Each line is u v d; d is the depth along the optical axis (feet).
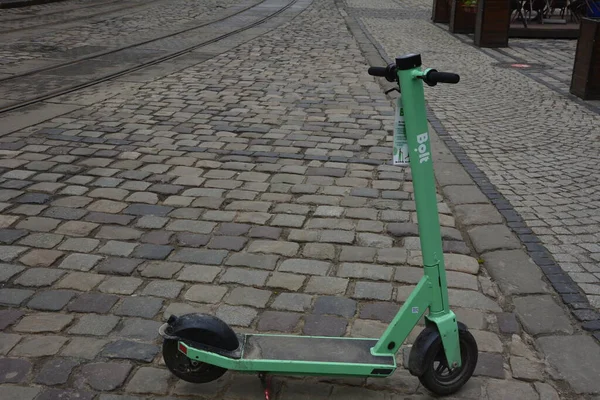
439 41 49.73
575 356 10.66
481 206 16.75
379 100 28.76
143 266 13.48
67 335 11.09
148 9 66.44
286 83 32.04
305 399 9.64
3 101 27.09
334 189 17.97
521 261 13.80
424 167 8.97
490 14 46.44
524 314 11.85
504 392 9.82
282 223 15.66
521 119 26.53
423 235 9.13
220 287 12.73
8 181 17.97
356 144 22.21
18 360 10.36
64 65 35.63
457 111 27.76
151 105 27.02
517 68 38.75
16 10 62.39
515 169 19.92
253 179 18.62
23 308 11.85
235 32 50.52
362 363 9.23
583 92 30.32
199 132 23.21
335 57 40.04
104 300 12.17
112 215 15.93
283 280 13.01
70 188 17.60
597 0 53.83
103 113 25.54
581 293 12.52
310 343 9.70
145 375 10.12
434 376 9.43
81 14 60.85
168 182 18.24
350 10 70.38
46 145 21.29
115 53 39.86
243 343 9.64
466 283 12.96
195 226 15.42
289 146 21.83
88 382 9.90
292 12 66.54
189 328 9.17
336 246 14.53
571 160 20.95
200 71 34.68
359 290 12.69
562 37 51.75
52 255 13.80
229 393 9.77
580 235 15.16
